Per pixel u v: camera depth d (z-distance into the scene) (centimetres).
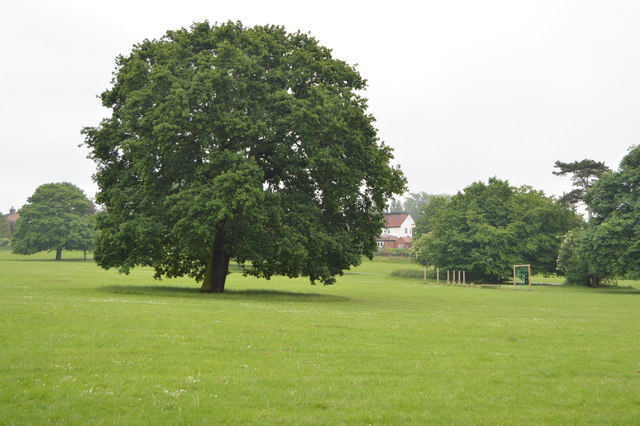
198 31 4144
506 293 5769
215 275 4153
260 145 3828
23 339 1644
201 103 3506
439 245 9019
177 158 3678
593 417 1122
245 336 1881
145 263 3819
